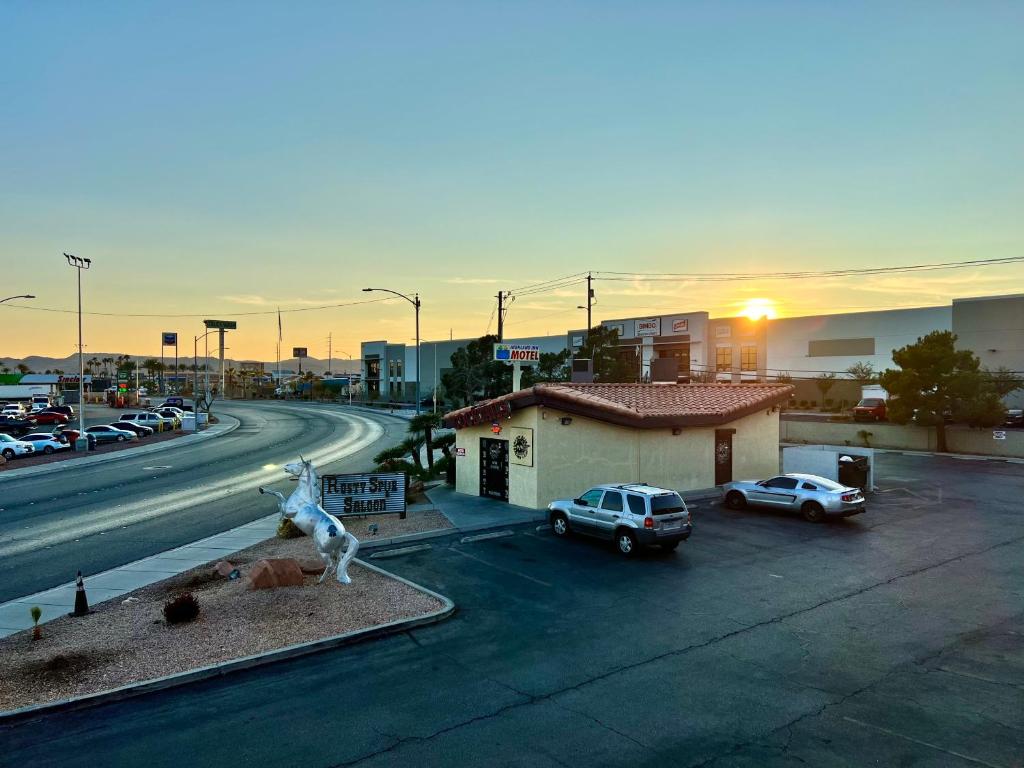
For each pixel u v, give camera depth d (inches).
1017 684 381.1
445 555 687.7
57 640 455.8
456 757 307.1
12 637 466.9
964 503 973.2
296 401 4943.4
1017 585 576.4
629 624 486.6
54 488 1218.6
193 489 1182.3
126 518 929.5
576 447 927.7
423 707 359.3
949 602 531.5
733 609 517.3
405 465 1176.2
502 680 392.8
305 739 326.0
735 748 312.8
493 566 645.3
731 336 3031.5
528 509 906.7
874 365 2797.7
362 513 851.4
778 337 3053.6
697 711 351.3
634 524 671.1
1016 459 1537.9
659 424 975.0
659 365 1331.2
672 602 536.1
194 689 385.7
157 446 1952.5
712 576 608.1
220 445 1969.7
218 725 341.7
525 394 893.2
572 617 502.9
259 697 374.0
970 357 1690.5
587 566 644.1
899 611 510.0
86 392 4559.5
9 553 737.0
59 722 346.6
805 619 493.7
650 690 377.1
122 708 362.0
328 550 568.4
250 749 317.1
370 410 3661.4
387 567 642.8
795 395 2987.2
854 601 534.9
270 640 446.9
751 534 775.1
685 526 689.0
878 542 735.7
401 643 454.0
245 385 6525.6
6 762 308.2
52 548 757.9
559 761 302.4
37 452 1785.2
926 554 683.4
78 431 2133.4
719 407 1071.0
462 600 543.5
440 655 432.5
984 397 1638.8
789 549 705.6
